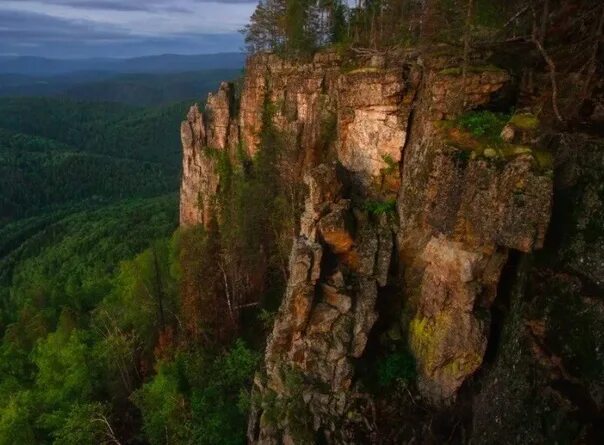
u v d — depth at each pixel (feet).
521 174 67.97
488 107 86.43
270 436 92.07
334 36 176.76
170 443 114.32
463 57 89.20
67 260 421.59
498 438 67.62
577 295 63.46
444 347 83.41
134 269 201.77
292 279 94.27
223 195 200.34
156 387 123.44
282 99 170.81
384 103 102.47
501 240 70.28
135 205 596.29
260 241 156.87
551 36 84.48
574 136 70.18
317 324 93.56
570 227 67.00
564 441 57.93
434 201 82.23
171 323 168.76
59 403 139.54
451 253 80.43
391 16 134.62
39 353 170.19
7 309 338.95
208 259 172.35
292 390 92.22
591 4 76.48
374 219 101.30
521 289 73.56
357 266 97.76
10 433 129.80
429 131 88.53
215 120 205.67
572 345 62.03
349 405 89.15
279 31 191.52
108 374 153.99
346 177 108.88
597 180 65.00
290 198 146.92
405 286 96.17
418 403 87.40
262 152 173.06
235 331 143.23
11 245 597.93
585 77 75.66
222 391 118.83
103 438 127.13
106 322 185.16
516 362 68.03
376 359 93.15
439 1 104.22
